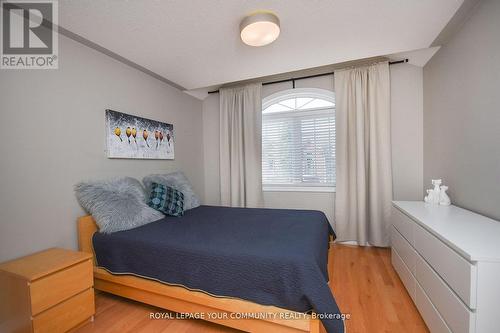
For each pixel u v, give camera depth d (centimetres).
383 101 281
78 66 203
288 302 129
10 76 160
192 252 151
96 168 217
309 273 126
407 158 285
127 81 253
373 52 232
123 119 243
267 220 222
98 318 165
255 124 346
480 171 173
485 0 162
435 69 245
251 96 350
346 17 177
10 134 159
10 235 158
